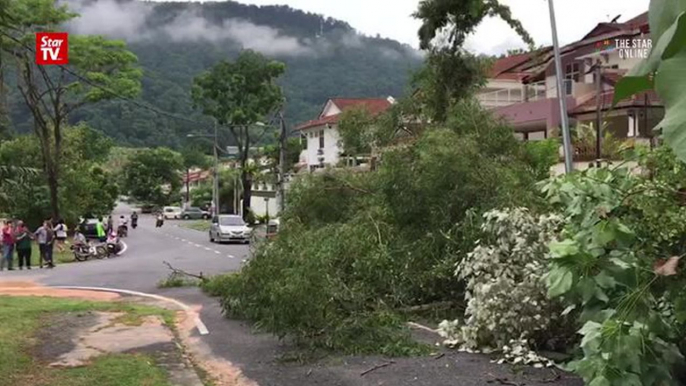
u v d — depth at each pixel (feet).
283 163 121.08
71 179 134.92
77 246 88.99
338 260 34.27
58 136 122.31
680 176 16.74
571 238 18.78
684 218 15.96
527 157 44.24
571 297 17.49
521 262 27.09
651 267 16.17
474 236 32.89
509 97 115.34
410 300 34.99
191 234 159.22
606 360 14.80
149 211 323.98
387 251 35.83
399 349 26.76
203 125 202.69
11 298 45.60
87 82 118.62
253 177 183.21
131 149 321.73
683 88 5.02
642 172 18.70
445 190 36.70
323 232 36.17
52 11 104.83
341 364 25.66
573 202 19.77
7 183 87.81
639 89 5.79
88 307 40.42
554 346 26.07
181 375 24.02
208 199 300.81
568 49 91.71
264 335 31.68
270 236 35.83
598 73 70.18
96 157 198.39
